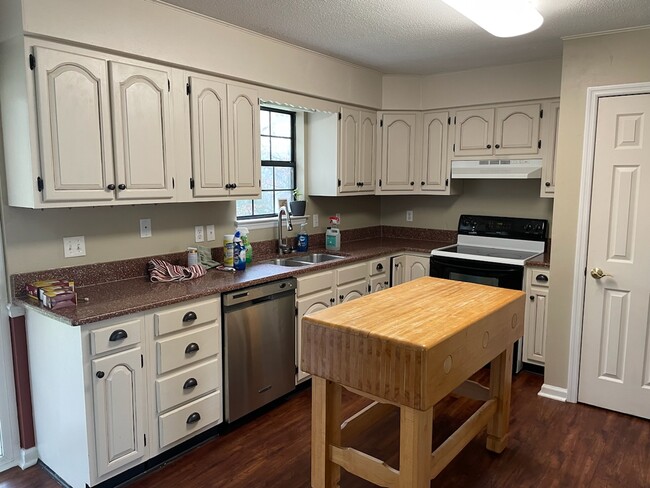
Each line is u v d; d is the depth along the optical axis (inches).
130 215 114.7
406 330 78.2
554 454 106.3
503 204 175.8
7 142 92.0
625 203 119.1
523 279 145.9
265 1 101.5
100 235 109.7
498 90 159.8
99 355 87.1
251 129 126.7
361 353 78.0
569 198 126.7
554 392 133.5
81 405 86.6
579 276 126.6
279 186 161.0
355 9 106.4
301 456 105.0
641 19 109.1
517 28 98.7
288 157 163.9
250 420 120.7
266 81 127.4
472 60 151.6
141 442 95.3
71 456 92.0
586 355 128.2
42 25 84.2
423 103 174.9
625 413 124.1
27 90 84.4
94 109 93.0
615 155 119.3
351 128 163.0
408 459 76.2
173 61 105.0
